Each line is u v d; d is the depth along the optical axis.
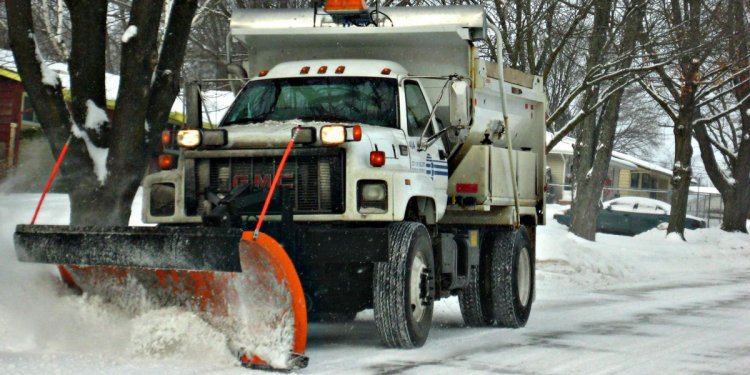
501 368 11.24
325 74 13.99
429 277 12.70
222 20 27.11
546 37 29.81
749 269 34.31
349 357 11.77
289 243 11.60
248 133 12.14
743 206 50.84
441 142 14.40
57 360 10.35
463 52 14.84
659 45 28.48
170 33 16.20
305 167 11.99
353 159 11.93
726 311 18.72
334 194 11.89
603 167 37.91
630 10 28.00
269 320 10.59
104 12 15.94
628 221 52.81
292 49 15.52
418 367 11.12
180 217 12.36
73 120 15.88
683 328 15.75
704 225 55.19
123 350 11.21
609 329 15.60
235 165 12.19
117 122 15.52
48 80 15.76
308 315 14.37
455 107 13.89
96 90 16.02
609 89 28.42
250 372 10.27
